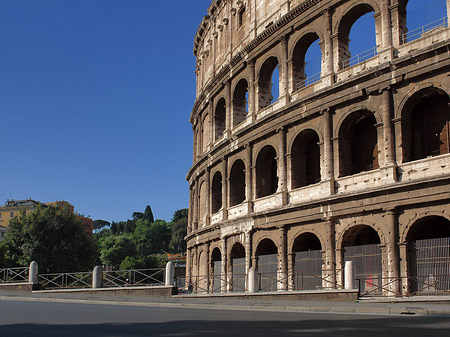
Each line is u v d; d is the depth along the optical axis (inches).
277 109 2005.4
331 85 1786.4
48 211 3848.4
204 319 940.6
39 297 1883.6
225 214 2345.0
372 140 1802.4
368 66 1710.1
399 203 1531.7
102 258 6323.8
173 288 1808.6
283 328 777.6
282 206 1919.3
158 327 812.0
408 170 1544.0
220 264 2359.7
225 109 2684.5
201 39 3102.9
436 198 1446.9
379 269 1587.1
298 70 2042.3
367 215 1632.6
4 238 3791.8
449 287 1412.4
